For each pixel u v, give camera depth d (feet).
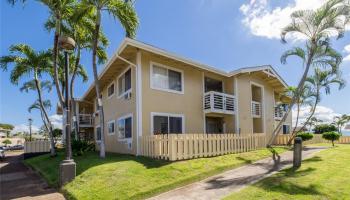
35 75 67.21
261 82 76.33
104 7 46.24
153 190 26.16
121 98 56.03
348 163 34.50
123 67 55.57
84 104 102.63
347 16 53.78
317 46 57.82
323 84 79.20
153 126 48.08
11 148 183.52
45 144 89.76
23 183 37.35
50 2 47.60
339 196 21.36
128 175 30.30
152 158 39.81
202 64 55.16
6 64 63.36
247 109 68.18
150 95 48.39
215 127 65.46
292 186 24.39
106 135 67.51
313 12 55.93
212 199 23.22
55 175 38.01
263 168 34.63
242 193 23.73
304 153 48.32
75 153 54.39
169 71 52.70
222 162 36.96
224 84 66.33
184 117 54.03
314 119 133.49
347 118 162.81
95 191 26.89
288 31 58.70
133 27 45.98
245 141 50.01
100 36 59.62
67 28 57.47
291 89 78.95
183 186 28.02
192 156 39.27
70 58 70.18
